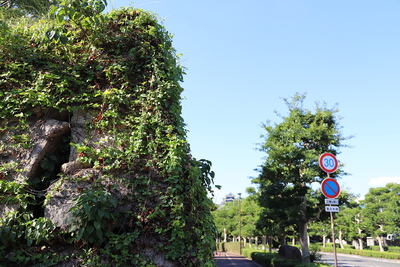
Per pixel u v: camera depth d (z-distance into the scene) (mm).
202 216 4008
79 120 4207
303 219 16844
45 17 5211
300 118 17609
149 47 4684
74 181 3729
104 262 3451
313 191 16375
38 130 4020
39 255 3422
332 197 7465
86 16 4500
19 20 5180
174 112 4375
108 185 3789
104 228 3568
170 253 3559
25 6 6441
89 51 4637
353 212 42531
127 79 4469
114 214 3600
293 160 17125
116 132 4152
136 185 3869
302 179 16672
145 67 4602
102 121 4137
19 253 3424
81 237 3486
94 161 3910
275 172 17828
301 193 17203
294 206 16391
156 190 3877
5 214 3545
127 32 4766
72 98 4207
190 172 4035
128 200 3812
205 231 3947
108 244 3500
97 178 3795
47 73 4227
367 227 42188
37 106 4152
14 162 3791
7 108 4016
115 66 4477
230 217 47781
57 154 4121
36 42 4547
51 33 4258
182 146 4105
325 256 35688
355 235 44812
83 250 3463
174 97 4543
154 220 3723
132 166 3955
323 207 16500
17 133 3977
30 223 3494
